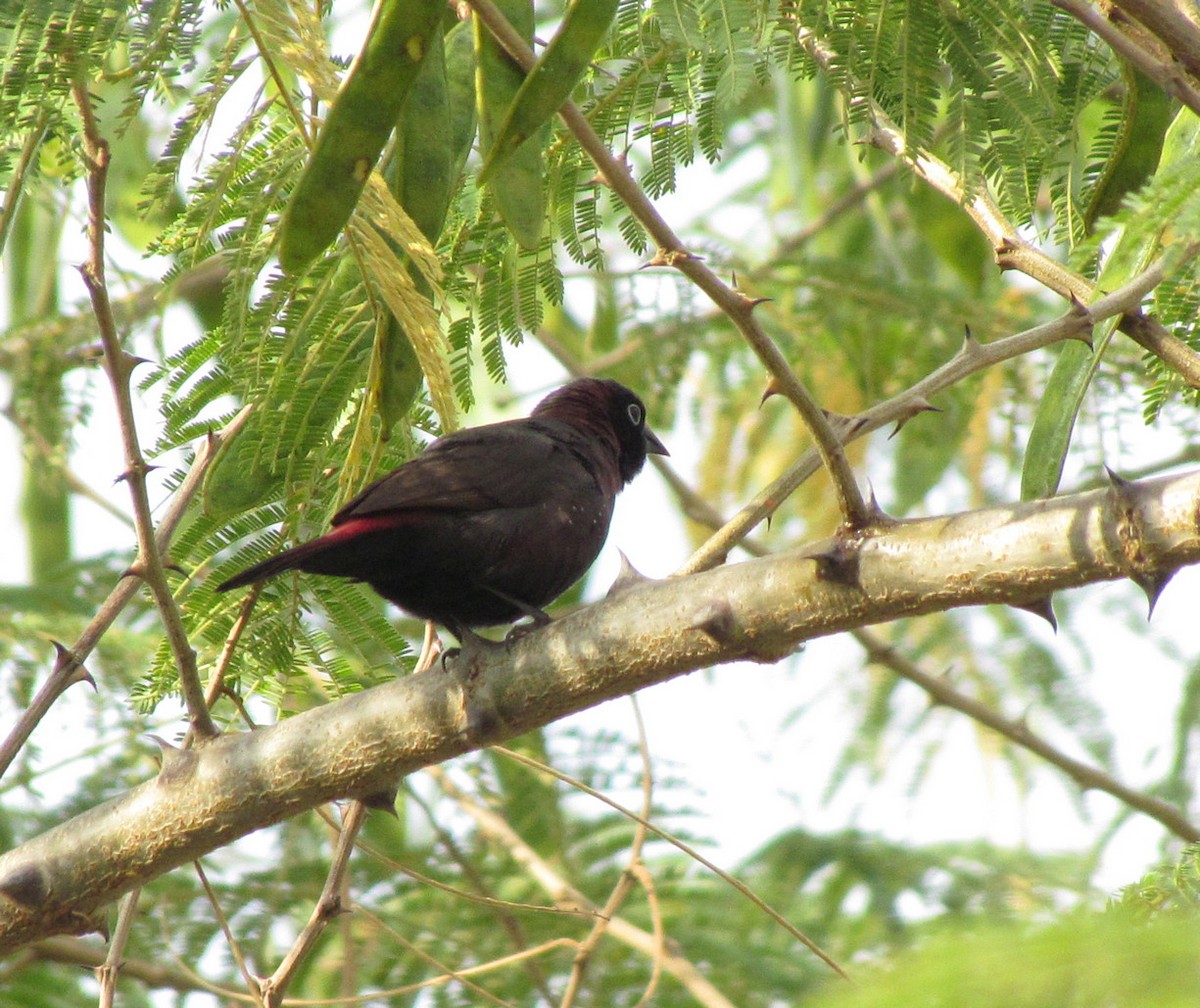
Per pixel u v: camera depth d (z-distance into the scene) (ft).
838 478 19.99
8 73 22.40
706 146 26.37
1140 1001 8.31
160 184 25.26
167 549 28.04
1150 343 25.55
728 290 19.72
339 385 28.84
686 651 21.56
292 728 24.48
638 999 42.96
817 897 47.57
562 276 30.17
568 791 46.83
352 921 44.14
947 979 8.86
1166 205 16.43
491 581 32.04
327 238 20.68
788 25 25.90
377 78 19.84
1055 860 47.32
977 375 55.62
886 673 52.54
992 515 19.13
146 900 43.88
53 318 50.42
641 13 26.78
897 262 67.36
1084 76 26.89
